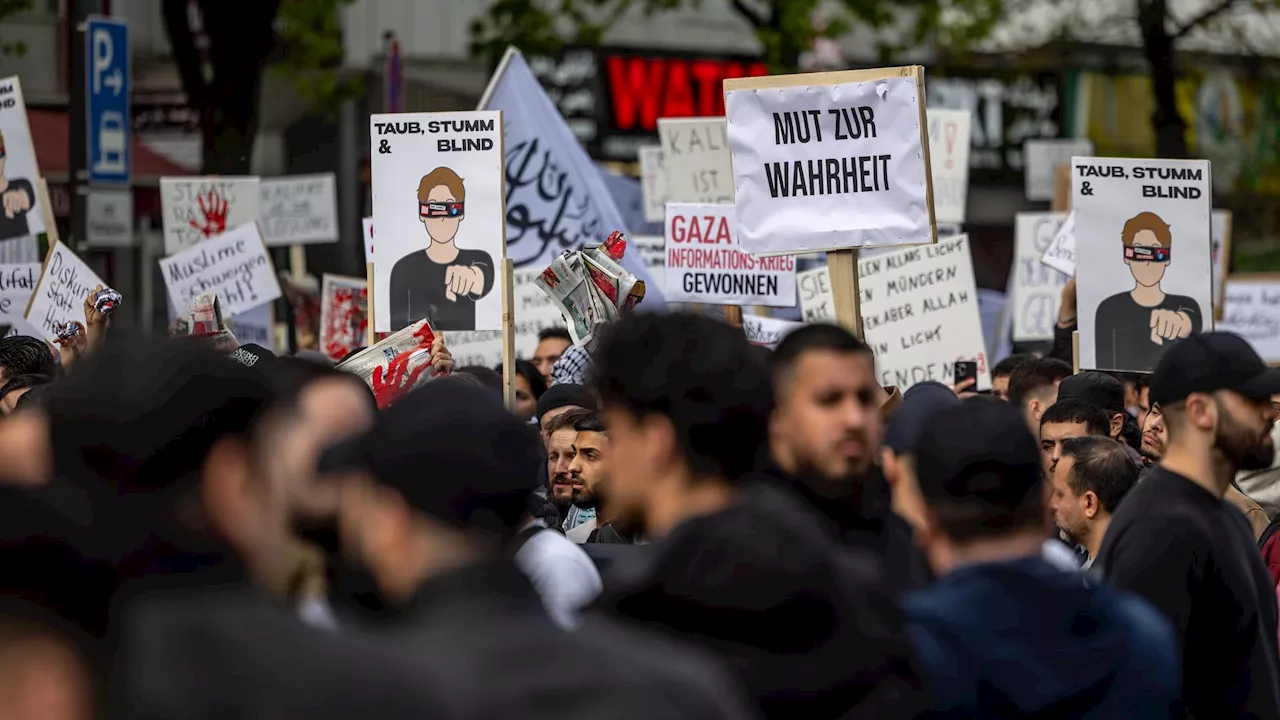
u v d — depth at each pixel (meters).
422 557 4.45
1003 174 48.25
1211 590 7.41
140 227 38.19
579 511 12.48
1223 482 7.71
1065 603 5.89
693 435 5.58
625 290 12.41
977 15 44.00
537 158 18.31
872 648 5.00
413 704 3.28
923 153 11.12
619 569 6.53
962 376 16.14
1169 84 33.44
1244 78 48.91
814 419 6.45
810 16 39.88
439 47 45.88
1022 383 13.95
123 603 3.55
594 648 3.68
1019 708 5.79
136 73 43.34
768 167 11.46
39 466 4.40
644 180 23.23
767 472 6.38
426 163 13.31
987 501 6.01
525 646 3.66
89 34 24.73
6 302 17.70
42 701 3.49
